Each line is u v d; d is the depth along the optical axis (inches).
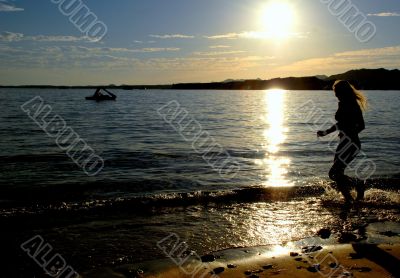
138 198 342.3
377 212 321.4
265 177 463.2
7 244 243.4
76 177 458.0
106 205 324.2
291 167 530.6
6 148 702.5
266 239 260.7
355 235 267.9
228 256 231.6
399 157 612.1
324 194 375.9
